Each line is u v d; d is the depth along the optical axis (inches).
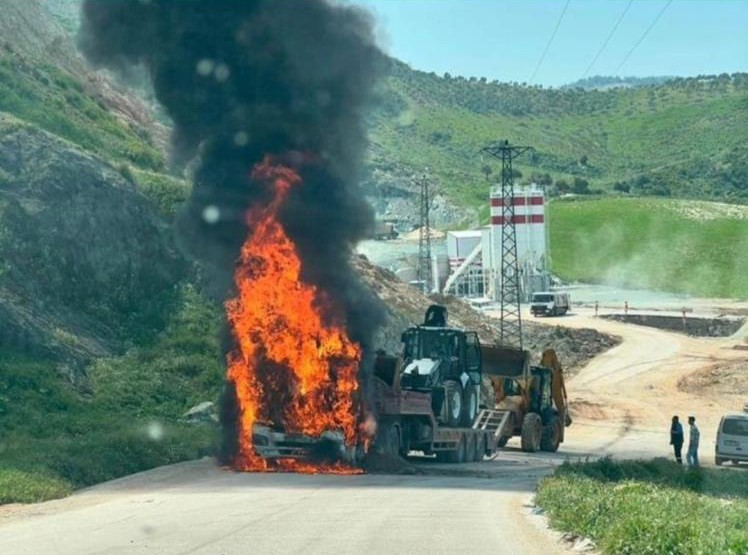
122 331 2234.3
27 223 2234.3
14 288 2084.2
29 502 1128.2
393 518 956.0
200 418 1943.9
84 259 2288.4
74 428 1713.8
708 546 699.4
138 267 2380.7
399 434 1624.0
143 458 1523.1
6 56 3228.3
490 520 952.3
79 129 3002.0
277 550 751.1
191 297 2418.8
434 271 5876.0
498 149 3659.0
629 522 768.3
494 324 3993.6
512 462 1911.9
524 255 5349.4
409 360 1813.5
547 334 4069.9
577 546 792.3
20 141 2412.6
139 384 2022.6
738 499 1257.4
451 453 1811.0
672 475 1551.4
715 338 4500.5
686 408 3063.5
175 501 1112.8
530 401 2260.1
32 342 1953.7
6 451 1395.2
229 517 960.3
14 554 740.7
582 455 2193.7
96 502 1124.5
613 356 3875.5
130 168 2709.2
